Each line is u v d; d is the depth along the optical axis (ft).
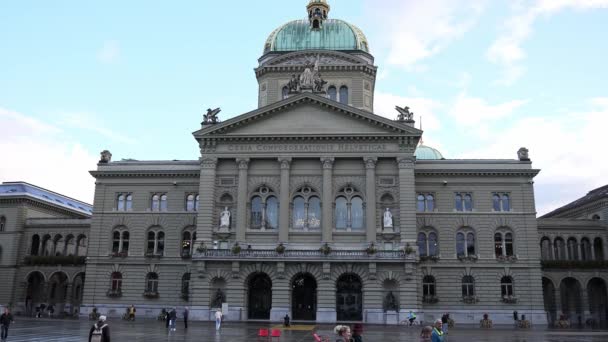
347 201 212.43
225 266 204.64
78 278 288.30
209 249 205.57
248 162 216.74
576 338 149.07
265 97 255.91
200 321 199.21
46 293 260.62
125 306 232.94
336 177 214.48
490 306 224.53
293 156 214.90
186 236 239.30
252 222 214.48
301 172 215.92
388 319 195.00
